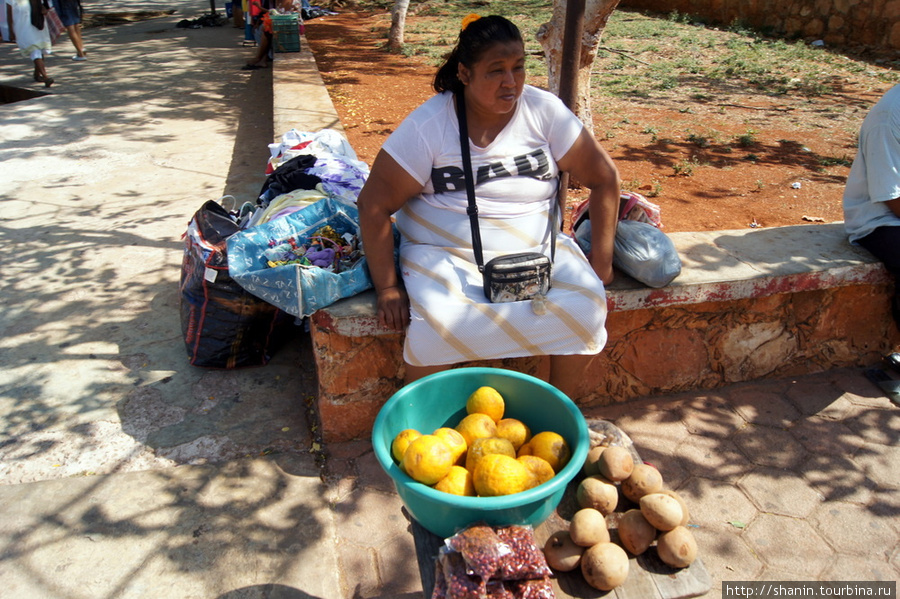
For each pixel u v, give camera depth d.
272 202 3.87
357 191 4.00
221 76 10.86
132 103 9.16
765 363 3.71
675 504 1.86
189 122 8.38
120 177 6.54
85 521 2.76
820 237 3.76
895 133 3.26
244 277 3.03
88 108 8.89
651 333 3.46
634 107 8.35
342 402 3.16
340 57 11.70
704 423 3.42
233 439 3.23
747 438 3.31
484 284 2.70
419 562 1.88
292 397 3.54
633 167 6.12
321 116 6.55
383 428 1.93
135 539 2.68
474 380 2.14
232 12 16.20
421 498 1.73
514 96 2.59
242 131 8.05
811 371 3.80
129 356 3.83
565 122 2.80
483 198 2.78
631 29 13.78
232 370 3.73
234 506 2.86
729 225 4.90
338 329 2.94
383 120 7.76
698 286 3.24
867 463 3.14
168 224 5.51
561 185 3.28
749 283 3.31
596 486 1.91
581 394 3.53
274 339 3.79
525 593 1.67
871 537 2.75
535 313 2.69
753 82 9.74
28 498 2.86
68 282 4.59
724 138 7.09
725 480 3.05
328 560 2.62
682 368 3.60
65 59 11.92
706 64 11.03
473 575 1.65
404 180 2.73
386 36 14.02
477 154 2.73
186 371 3.71
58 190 6.19
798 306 3.60
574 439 1.90
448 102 2.72
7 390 3.52
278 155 4.95
